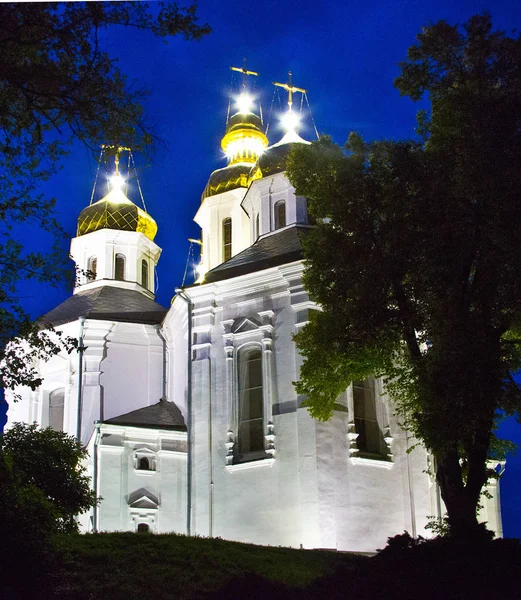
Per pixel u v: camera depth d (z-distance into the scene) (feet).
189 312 109.70
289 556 75.36
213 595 58.29
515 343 79.77
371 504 97.40
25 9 61.05
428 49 81.05
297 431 97.30
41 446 81.46
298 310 101.91
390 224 77.92
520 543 57.77
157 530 102.37
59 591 57.52
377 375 84.94
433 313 74.28
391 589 54.08
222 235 140.26
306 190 84.94
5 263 67.15
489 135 73.97
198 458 103.19
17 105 65.26
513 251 71.05
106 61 65.05
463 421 69.72
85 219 144.77
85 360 120.47
